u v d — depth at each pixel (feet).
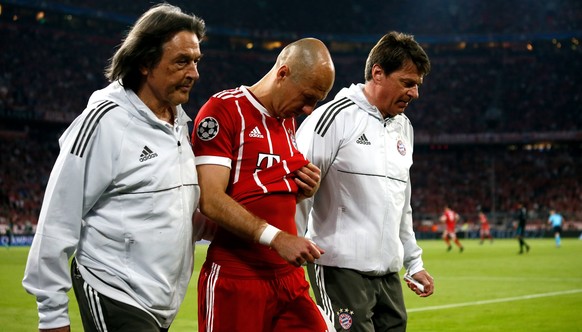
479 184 653.30
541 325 106.01
